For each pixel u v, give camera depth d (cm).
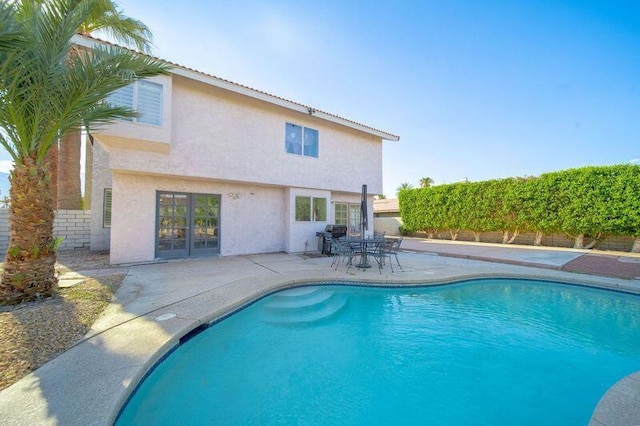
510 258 1157
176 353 396
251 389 353
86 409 237
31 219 514
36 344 353
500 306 655
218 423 296
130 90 810
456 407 329
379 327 544
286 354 439
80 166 1412
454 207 2095
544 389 362
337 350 455
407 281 752
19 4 459
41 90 475
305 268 898
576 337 505
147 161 894
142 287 643
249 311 576
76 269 842
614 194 1369
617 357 438
